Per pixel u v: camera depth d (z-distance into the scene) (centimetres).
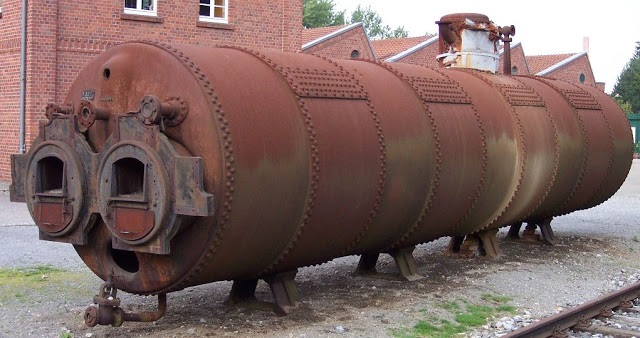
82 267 1041
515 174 1070
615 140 1324
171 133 657
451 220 977
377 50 4309
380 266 1081
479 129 991
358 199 788
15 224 1432
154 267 676
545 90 1216
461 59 1208
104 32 2014
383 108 841
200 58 683
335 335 727
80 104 684
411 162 860
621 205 2141
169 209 632
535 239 1328
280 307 779
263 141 675
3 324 741
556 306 907
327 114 755
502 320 824
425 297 898
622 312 924
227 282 948
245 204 661
